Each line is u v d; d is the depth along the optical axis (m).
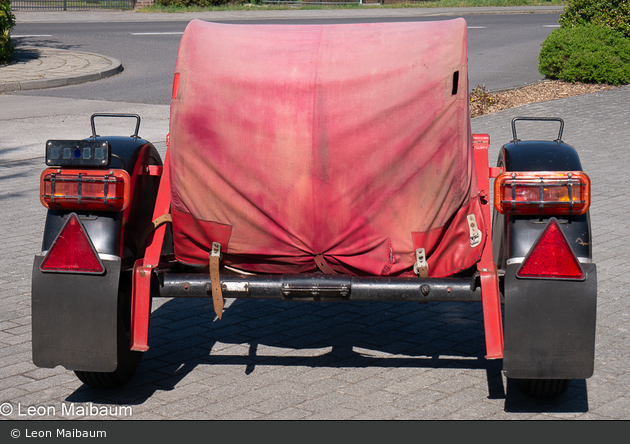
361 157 3.43
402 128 3.41
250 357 4.48
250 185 3.50
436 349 4.59
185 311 5.34
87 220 3.59
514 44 23.62
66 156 3.45
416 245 3.51
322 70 3.45
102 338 3.53
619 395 3.93
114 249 3.57
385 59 3.45
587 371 3.39
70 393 4.02
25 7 34.00
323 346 4.65
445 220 3.50
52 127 12.02
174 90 3.56
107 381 3.96
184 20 30.19
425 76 3.41
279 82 3.45
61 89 15.96
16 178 9.16
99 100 14.57
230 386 4.08
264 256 3.63
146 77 17.41
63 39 23.75
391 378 4.16
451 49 3.44
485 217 3.68
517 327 3.39
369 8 36.53
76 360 3.56
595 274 3.37
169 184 3.82
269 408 3.81
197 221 3.62
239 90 3.47
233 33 3.65
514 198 3.37
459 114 3.41
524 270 3.34
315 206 3.47
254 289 3.57
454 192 3.47
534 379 3.73
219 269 3.67
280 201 3.49
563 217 3.49
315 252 3.57
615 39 16.61
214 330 4.95
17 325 4.96
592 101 14.42
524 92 15.42
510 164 3.63
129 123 12.26
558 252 3.30
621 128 12.09
